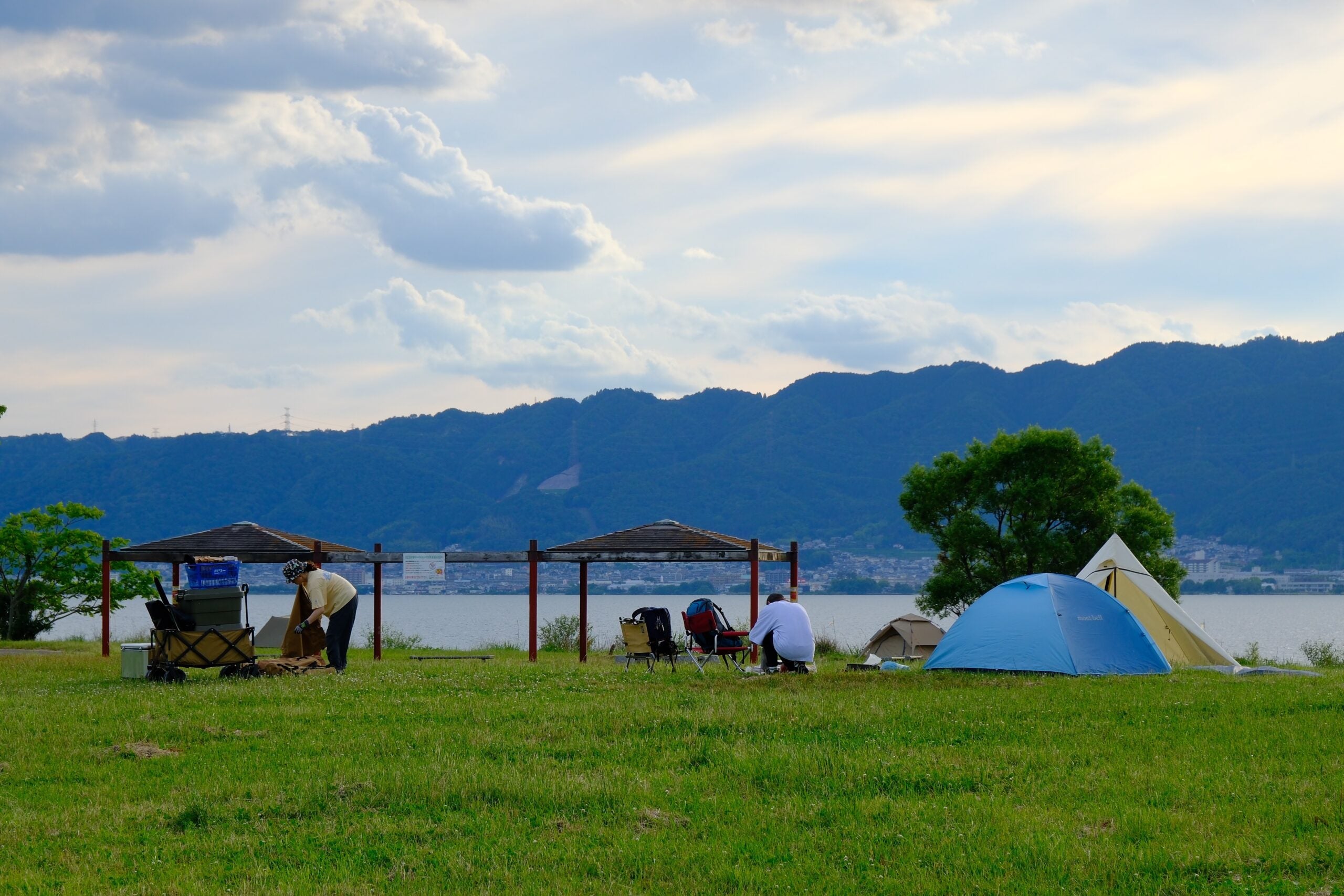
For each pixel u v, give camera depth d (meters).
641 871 7.49
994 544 36.97
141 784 9.76
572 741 11.48
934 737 11.73
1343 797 8.94
